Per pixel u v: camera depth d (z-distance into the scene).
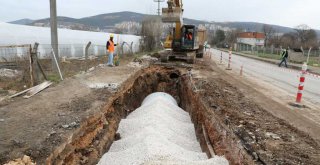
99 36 38.25
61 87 9.73
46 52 19.36
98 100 8.20
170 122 8.87
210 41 96.62
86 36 35.00
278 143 5.88
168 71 15.70
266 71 19.66
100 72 13.03
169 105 10.70
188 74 14.17
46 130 5.80
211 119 7.43
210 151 6.61
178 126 8.95
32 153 4.84
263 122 7.18
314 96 11.33
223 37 95.69
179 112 10.61
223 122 6.93
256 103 9.38
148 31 34.72
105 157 6.62
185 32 19.05
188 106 11.33
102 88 9.68
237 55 42.50
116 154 6.64
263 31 91.88
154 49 35.22
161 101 10.59
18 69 12.59
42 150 4.96
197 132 8.57
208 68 17.88
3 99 8.01
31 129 5.84
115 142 7.62
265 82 14.29
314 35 68.62
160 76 15.38
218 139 6.59
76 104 7.71
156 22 36.09
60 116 6.69
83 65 17.20
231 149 5.79
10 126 5.99
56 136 5.54
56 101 7.97
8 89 9.66
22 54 13.89
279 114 8.30
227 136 6.21
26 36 22.36
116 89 9.62
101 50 27.67
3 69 12.36
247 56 39.28
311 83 14.76
